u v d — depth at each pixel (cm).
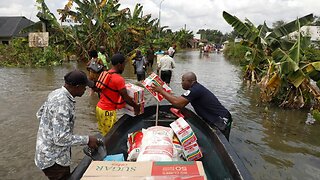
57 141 270
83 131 617
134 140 379
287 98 902
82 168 280
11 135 589
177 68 2070
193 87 464
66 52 2189
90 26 2216
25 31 2147
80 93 292
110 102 446
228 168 312
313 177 462
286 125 723
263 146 584
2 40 3478
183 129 359
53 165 285
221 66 2353
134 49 2484
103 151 303
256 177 457
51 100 278
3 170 446
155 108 543
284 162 512
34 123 664
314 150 568
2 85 1138
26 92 1003
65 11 2159
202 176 218
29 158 488
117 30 2284
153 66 2028
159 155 295
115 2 2361
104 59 1016
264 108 887
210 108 471
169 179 214
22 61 1923
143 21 2792
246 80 1440
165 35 5700
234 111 845
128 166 232
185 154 353
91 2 2212
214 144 392
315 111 725
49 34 2211
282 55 930
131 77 1430
